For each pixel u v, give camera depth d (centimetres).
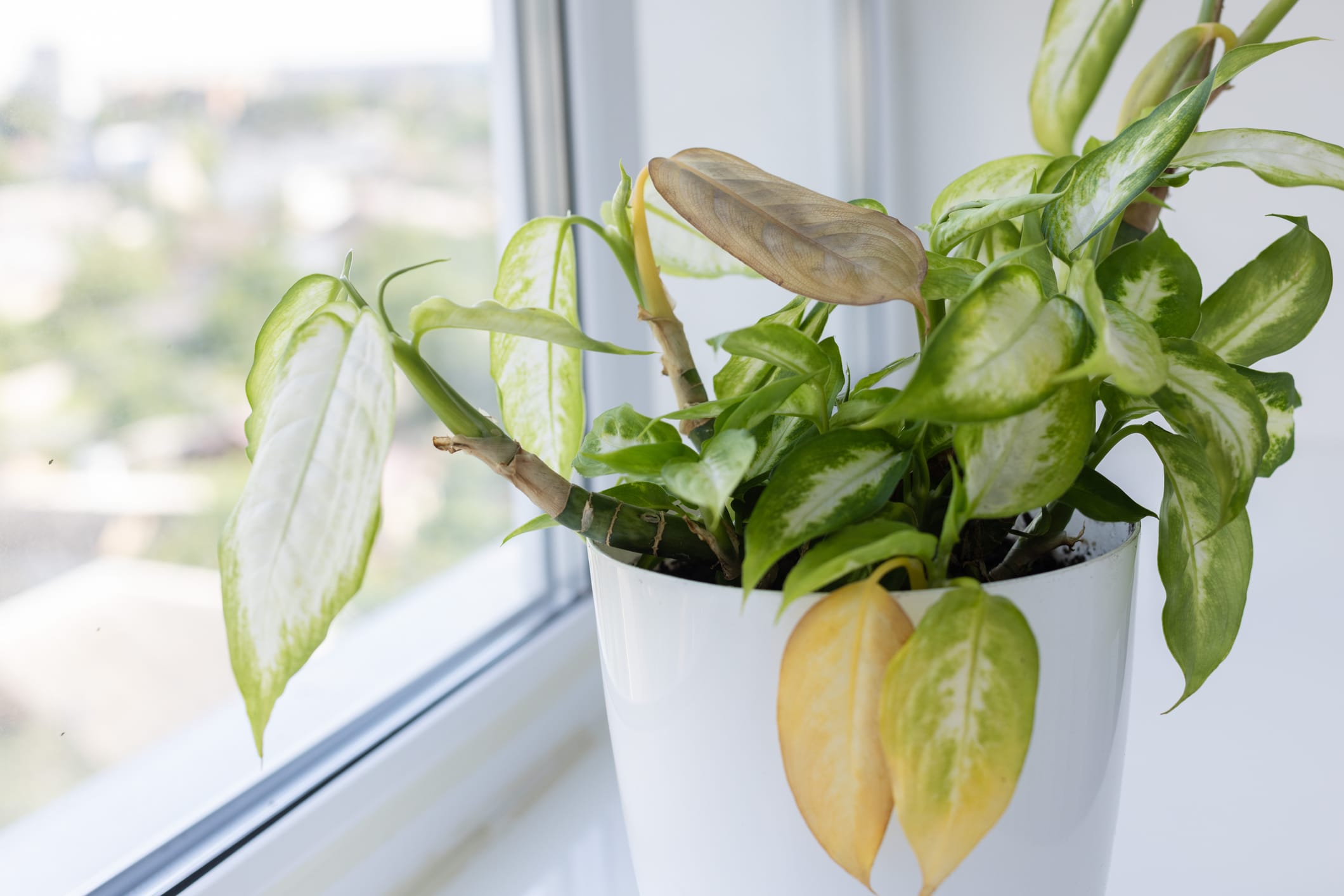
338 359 60
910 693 60
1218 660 69
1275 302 70
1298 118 133
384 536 129
